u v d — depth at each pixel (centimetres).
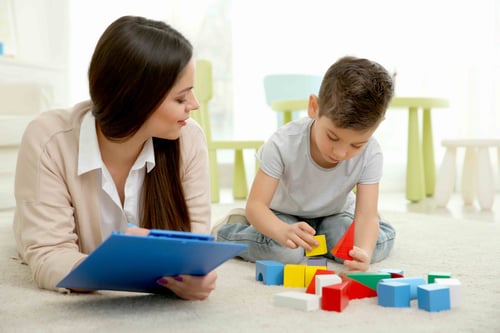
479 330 79
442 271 121
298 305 90
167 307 91
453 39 361
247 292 103
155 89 92
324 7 367
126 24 93
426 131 317
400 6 364
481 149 258
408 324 82
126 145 103
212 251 80
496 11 355
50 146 103
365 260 109
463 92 362
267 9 366
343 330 79
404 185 379
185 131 113
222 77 368
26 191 103
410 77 366
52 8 342
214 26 366
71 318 85
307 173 130
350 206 148
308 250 115
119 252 74
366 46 367
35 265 100
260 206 125
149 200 108
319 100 115
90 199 106
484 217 232
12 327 81
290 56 369
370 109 105
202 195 115
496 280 112
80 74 356
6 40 323
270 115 370
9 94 260
